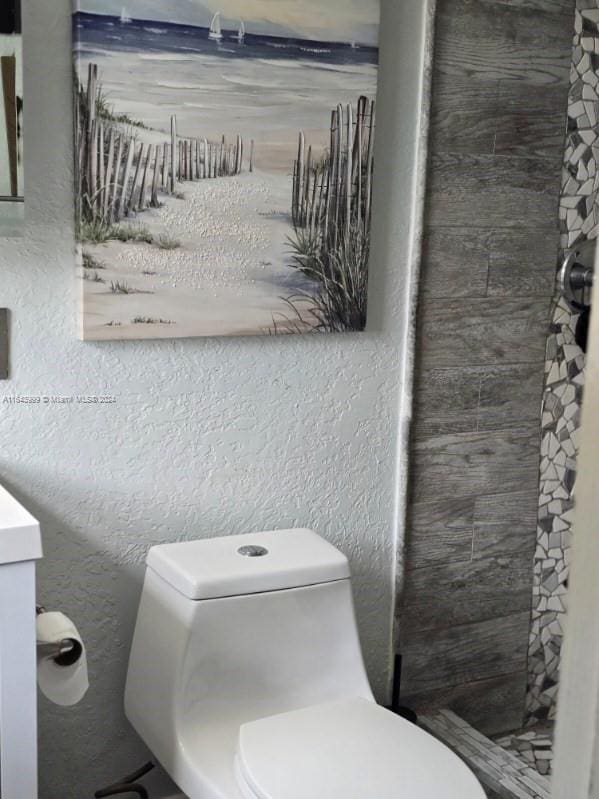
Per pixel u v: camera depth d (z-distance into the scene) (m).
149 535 1.83
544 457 2.25
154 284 1.73
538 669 2.34
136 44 1.64
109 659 1.83
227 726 1.63
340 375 1.97
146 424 1.80
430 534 2.13
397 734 1.53
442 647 2.19
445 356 2.07
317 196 1.85
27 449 1.71
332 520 2.02
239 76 1.73
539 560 2.29
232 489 1.90
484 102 2.01
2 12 1.46
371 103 1.86
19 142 1.51
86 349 1.72
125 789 1.79
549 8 2.05
